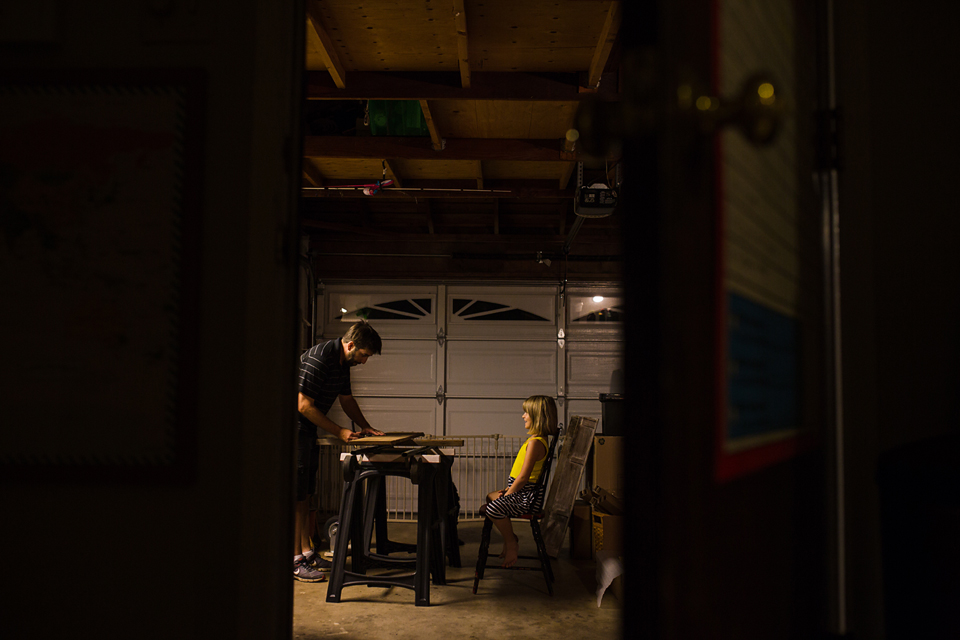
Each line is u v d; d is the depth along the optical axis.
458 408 7.28
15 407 1.50
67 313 1.52
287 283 1.56
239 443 1.49
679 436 0.83
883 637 1.37
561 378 7.28
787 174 1.24
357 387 7.32
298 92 1.60
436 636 3.01
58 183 1.53
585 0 3.07
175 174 1.53
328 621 3.21
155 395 1.50
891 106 1.55
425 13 3.19
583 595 3.72
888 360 1.50
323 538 5.27
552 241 7.42
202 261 1.53
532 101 4.14
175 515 1.48
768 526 1.07
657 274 0.88
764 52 1.15
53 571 1.48
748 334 1.01
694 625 0.82
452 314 7.40
